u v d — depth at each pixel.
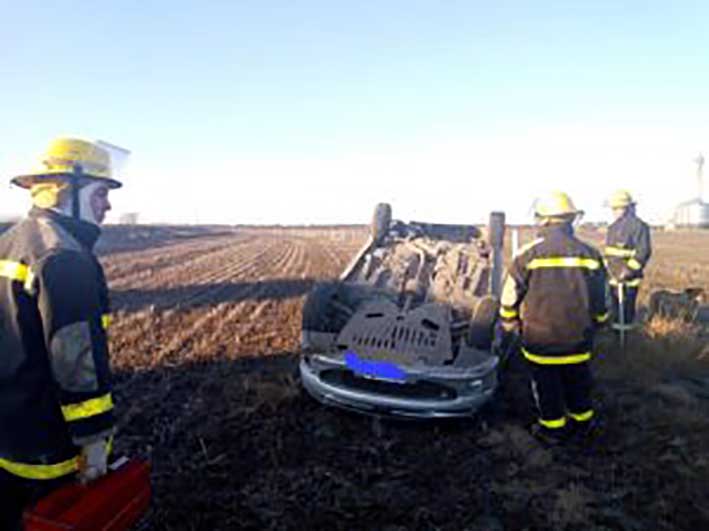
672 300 9.58
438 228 8.28
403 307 5.89
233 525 3.44
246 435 4.76
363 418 5.20
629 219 7.81
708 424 5.05
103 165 2.30
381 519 3.56
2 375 2.05
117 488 2.12
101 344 2.04
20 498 2.24
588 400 4.74
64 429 2.15
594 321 4.74
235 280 15.64
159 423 4.97
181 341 8.02
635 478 4.13
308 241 45.09
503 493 3.91
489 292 6.29
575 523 3.54
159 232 46.19
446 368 4.80
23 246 2.02
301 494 3.84
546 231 4.69
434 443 4.72
